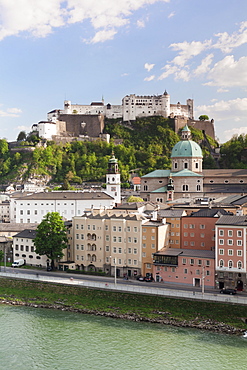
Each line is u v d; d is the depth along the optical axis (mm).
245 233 138375
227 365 101812
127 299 138125
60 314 136375
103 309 136750
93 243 169625
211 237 163375
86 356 107000
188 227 167500
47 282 153125
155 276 154000
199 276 146375
